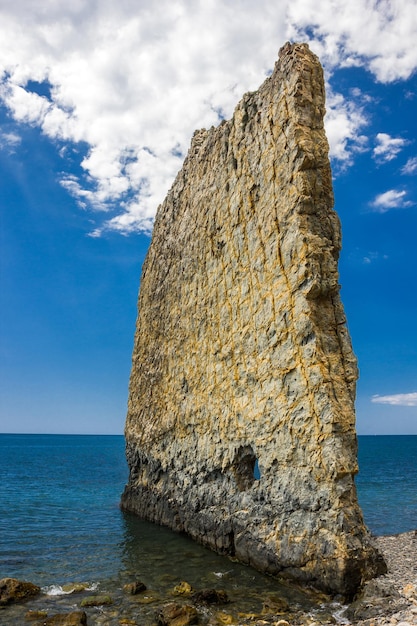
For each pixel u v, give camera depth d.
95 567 19.98
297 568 16.53
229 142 24.34
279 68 20.86
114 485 51.25
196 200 27.98
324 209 19.05
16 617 14.36
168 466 27.92
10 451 137.25
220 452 22.55
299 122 19.03
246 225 22.06
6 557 21.66
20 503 37.53
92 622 14.02
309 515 16.59
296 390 17.84
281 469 18.31
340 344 17.83
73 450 151.62
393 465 81.44
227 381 22.55
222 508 22.00
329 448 16.16
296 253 18.48
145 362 33.53
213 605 15.08
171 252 31.11
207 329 24.94
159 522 28.33
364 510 35.31
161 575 18.66
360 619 13.08
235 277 22.67
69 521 29.91
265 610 14.35
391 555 19.39
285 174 19.50
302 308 17.88
